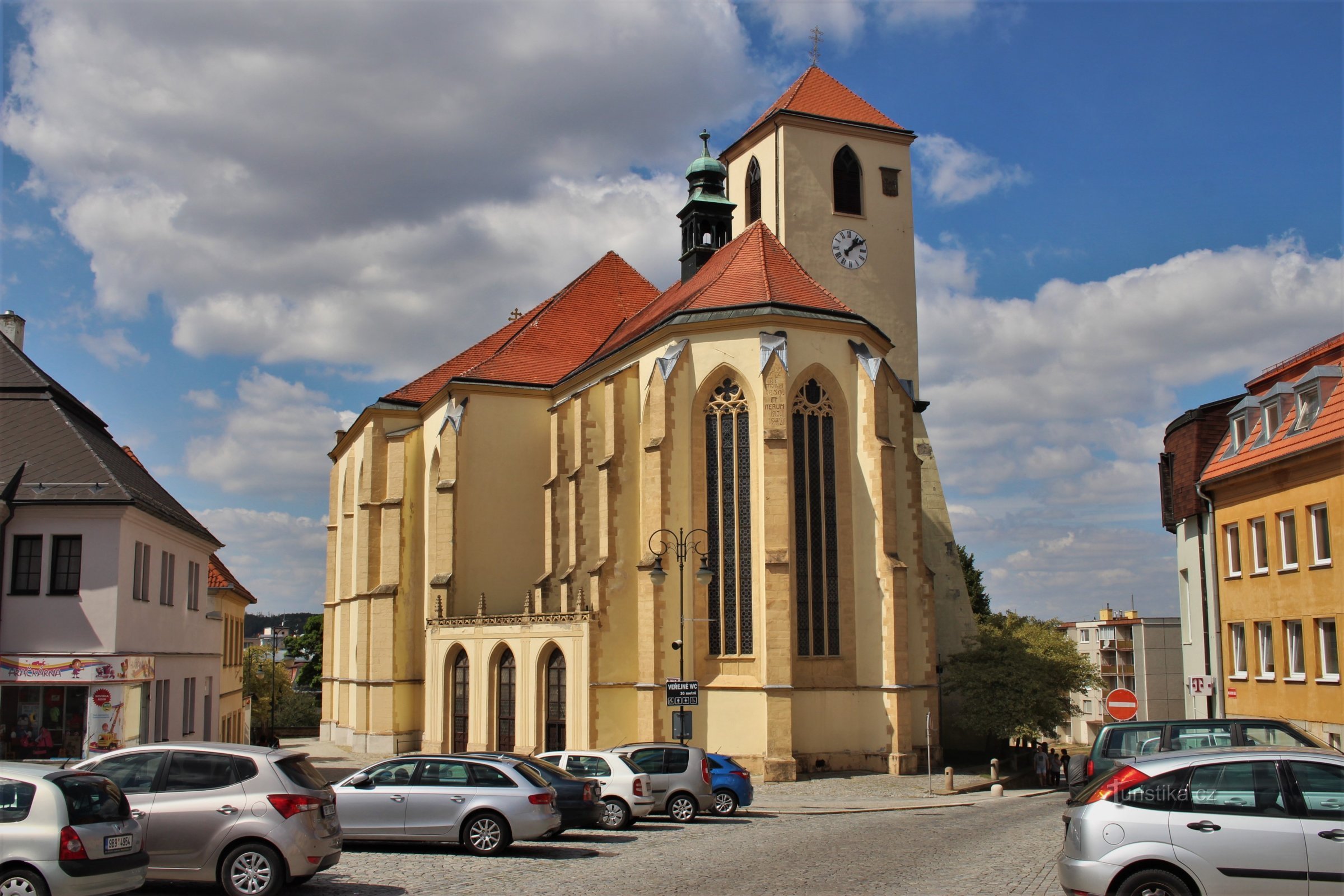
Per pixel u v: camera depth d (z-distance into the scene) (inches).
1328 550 1376.7
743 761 1862.7
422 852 968.9
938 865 842.8
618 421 2080.5
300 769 753.0
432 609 2383.1
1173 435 1921.8
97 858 623.2
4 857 605.6
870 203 2770.7
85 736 1350.9
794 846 996.6
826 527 1984.5
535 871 853.8
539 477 2539.4
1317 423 1412.4
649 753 1296.8
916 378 2746.1
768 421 1915.6
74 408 1631.4
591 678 1932.8
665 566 1940.2
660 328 2052.2
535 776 987.3
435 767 981.8
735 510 1972.2
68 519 1395.2
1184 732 924.6
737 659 1919.3
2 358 1592.0
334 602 3132.4
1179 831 587.5
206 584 1897.1
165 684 1630.2
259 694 4778.5
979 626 2583.7
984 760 2303.2
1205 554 1721.2
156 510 1497.3
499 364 2583.7
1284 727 914.7
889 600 1937.7
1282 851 574.9
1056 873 792.3
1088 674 2349.9
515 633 2074.3
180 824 716.0
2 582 1379.2
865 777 1861.5
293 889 764.0
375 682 2498.8
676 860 909.8
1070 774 941.2
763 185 2783.0
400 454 2613.2
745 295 2068.2
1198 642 1781.5
